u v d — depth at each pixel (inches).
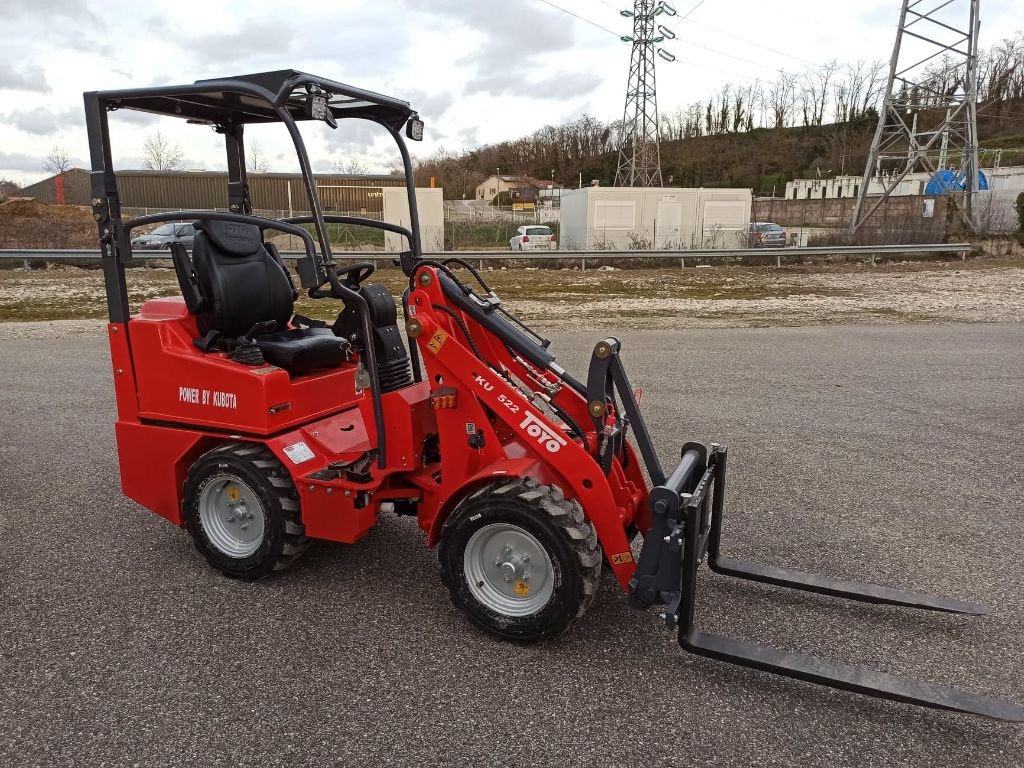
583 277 776.9
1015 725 110.3
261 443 146.4
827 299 628.1
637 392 153.4
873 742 106.3
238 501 149.7
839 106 3329.2
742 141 3191.4
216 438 150.6
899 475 214.5
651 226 1075.9
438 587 149.6
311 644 128.6
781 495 198.8
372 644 128.8
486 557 130.3
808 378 340.2
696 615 140.0
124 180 1129.4
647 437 135.3
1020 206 998.4
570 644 129.7
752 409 285.9
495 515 124.6
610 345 132.3
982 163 2084.2
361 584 150.3
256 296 162.4
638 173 1732.3
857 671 112.5
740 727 108.9
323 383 159.0
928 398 303.7
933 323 508.4
